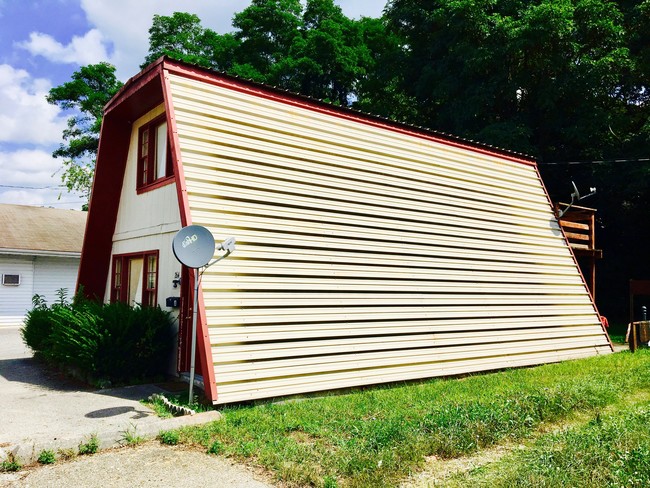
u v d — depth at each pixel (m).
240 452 4.78
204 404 6.38
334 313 7.78
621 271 22.00
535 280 11.14
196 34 33.34
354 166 8.77
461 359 9.16
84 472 4.40
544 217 12.11
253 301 7.01
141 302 9.38
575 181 20.41
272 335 7.04
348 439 5.13
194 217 6.77
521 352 10.18
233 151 7.43
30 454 4.61
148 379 8.13
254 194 7.44
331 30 28.59
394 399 6.90
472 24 19.03
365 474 4.16
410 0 22.66
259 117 7.88
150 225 9.38
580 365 9.65
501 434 5.25
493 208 10.93
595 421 5.65
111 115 10.14
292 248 7.61
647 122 18.28
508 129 18.19
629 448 4.60
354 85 30.20
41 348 10.00
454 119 20.16
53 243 19.89
